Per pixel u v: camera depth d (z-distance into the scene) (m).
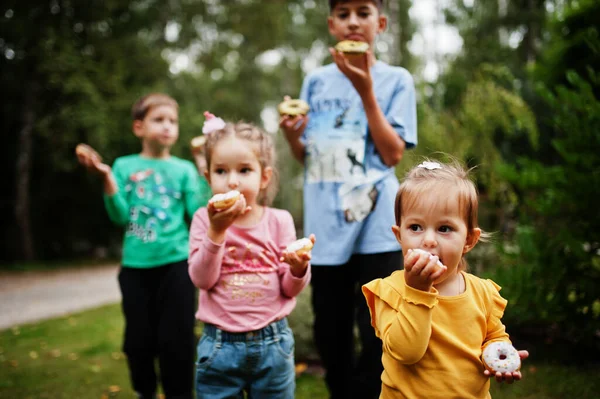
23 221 14.91
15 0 14.11
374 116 2.38
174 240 3.05
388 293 1.67
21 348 4.83
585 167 3.55
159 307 2.94
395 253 2.44
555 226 3.90
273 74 21.84
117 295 8.98
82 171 15.18
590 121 3.48
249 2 17.52
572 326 3.54
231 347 2.05
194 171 3.32
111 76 14.67
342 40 2.66
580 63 5.19
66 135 14.02
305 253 1.98
